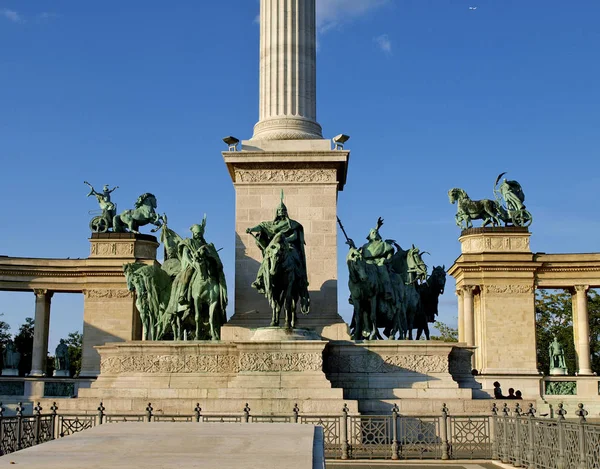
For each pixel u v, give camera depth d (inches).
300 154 1277.1
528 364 2780.5
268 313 1245.1
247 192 1282.0
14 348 2871.6
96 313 2844.5
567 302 3722.9
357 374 1146.7
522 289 2824.8
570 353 3612.2
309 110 1352.1
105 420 894.4
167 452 211.6
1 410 706.2
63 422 861.2
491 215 2942.9
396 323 1275.8
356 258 1229.7
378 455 859.4
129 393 1101.7
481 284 2849.4
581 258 2797.7
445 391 1126.4
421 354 1154.7
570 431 646.5
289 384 1066.1
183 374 1141.1
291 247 1133.7
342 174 1355.8
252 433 260.1
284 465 190.5
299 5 1373.0
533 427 745.6
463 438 978.7
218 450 217.0
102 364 1166.3
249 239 1268.5
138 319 2910.9
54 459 194.5
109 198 3004.4
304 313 1198.3
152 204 2997.0
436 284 1553.9
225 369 1138.0
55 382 2600.9
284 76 1348.4
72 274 2874.0
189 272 1226.0
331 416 868.0
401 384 1140.5
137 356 1155.9
